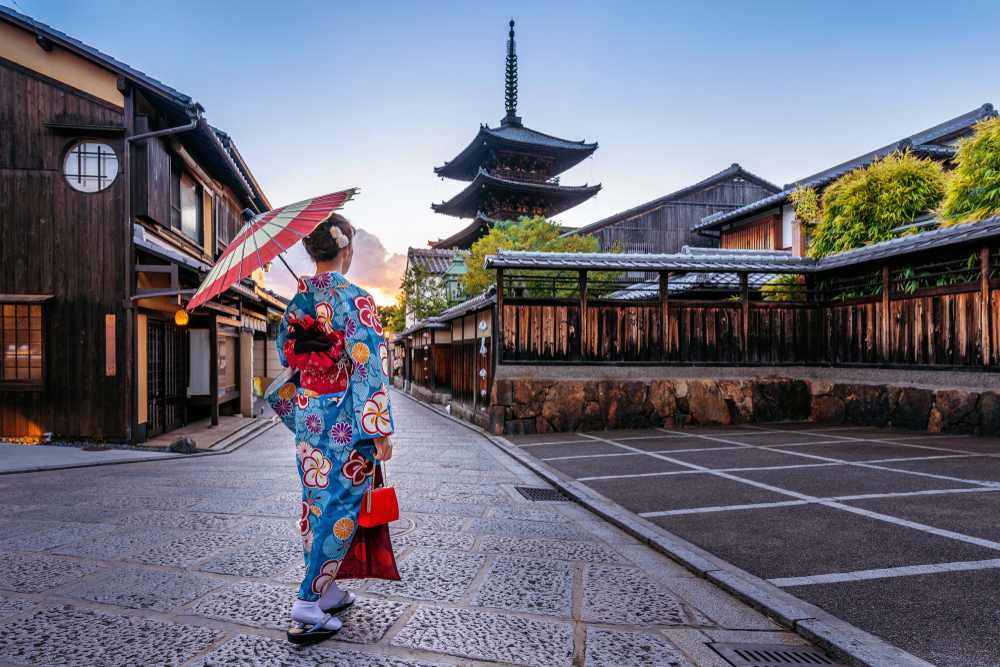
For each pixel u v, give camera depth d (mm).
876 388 10070
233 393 14148
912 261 9539
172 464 7113
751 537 3793
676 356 11492
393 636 2258
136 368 8953
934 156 16406
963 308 8586
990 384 8141
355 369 2096
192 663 1991
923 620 2477
